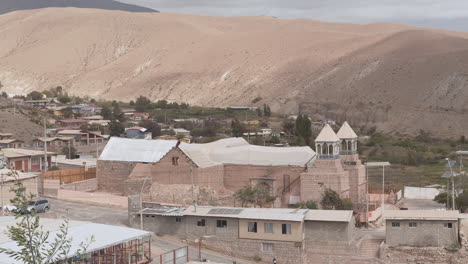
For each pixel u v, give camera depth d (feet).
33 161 396.78
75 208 290.76
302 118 598.34
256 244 239.09
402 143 639.76
